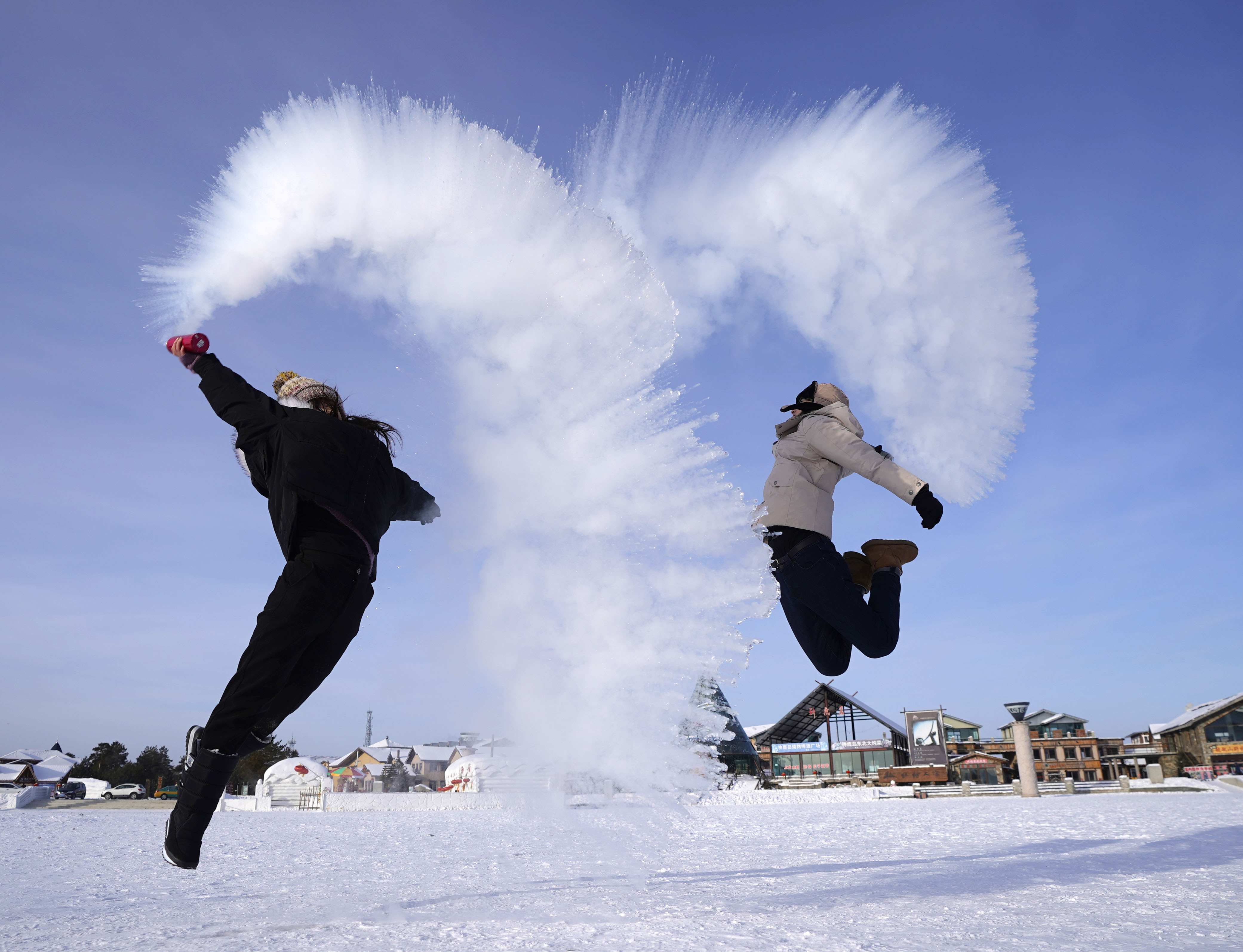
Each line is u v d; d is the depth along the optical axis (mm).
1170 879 3238
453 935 2104
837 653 3170
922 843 5855
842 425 3062
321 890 3428
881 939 1935
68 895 3436
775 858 4734
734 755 33344
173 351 2484
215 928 2332
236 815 19125
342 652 2533
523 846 6453
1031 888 2979
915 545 3109
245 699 2238
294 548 2363
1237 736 44469
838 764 43625
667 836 2543
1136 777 47500
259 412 2438
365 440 2531
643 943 1928
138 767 79062
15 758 75750
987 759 44781
